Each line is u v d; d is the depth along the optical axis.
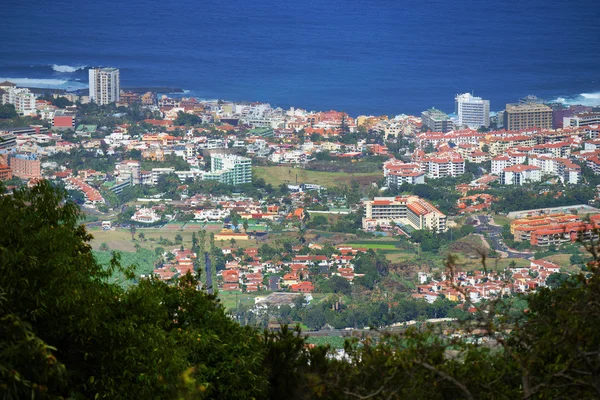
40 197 34.38
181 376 29.61
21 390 26.14
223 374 35.03
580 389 31.95
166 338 33.09
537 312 36.69
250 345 36.75
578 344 31.39
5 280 29.48
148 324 33.34
